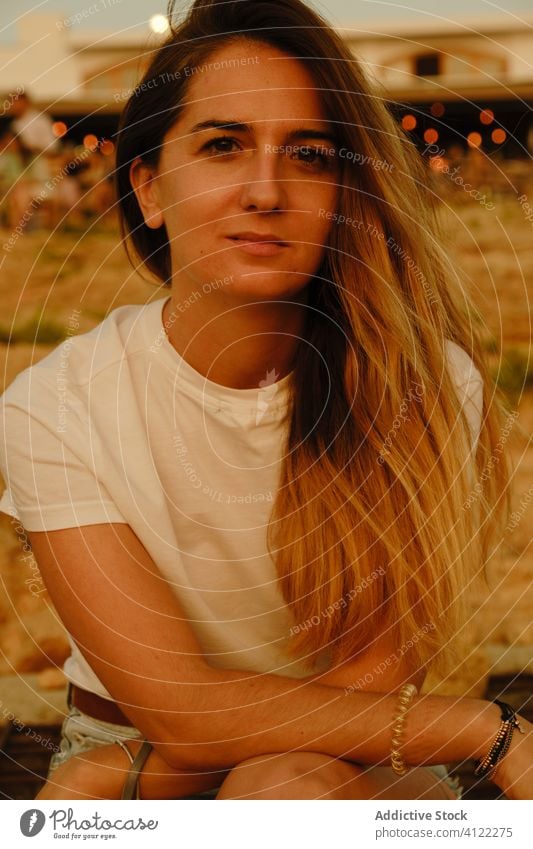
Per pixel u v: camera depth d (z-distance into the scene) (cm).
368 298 143
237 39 131
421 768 144
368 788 130
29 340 420
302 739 126
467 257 478
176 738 129
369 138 138
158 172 141
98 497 137
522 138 556
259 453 144
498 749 125
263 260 132
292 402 144
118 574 135
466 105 552
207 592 149
